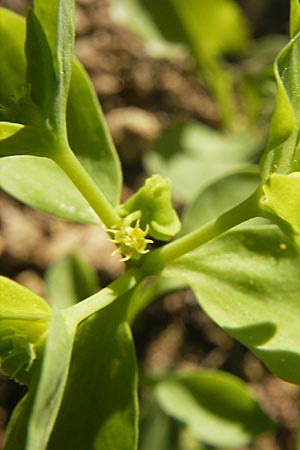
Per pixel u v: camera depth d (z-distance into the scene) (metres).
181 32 0.08
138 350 0.08
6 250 0.08
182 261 0.06
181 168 0.08
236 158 0.08
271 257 0.06
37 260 0.08
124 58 0.09
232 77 0.09
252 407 0.07
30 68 0.05
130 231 0.06
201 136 0.08
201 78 0.08
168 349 0.08
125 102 0.08
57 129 0.06
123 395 0.06
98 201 0.06
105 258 0.08
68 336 0.05
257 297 0.06
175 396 0.07
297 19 0.05
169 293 0.08
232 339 0.08
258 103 0.08
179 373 0.07
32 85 0.05
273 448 0.08
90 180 0.06
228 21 0.08
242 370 0.08
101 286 0.08
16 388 0.08
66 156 0.06
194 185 0.08
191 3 0.08
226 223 0.06
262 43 0.09
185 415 0.07
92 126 0.06
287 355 0.06
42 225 0.08
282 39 0.09
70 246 0.08
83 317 0.05
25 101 0.05
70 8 0.05
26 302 0.05
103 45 0.08
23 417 0.05
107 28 0.09
